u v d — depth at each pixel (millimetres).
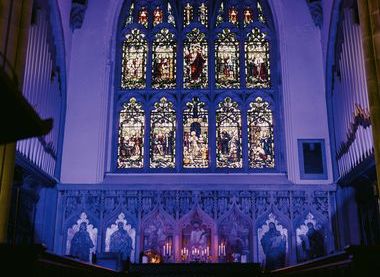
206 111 19766
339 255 6910
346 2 16359
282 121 19375
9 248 6078
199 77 20266
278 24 20250
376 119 11000
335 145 18359
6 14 11461
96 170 18344
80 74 19469
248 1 21203
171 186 17859
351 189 17344
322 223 17594
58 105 18719
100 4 20375
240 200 17797
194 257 17188
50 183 17406
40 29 16062
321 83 19297
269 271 15148
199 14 21125
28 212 16359
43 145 16375
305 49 19719
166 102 19906
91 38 19922
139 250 17266
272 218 17672
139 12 21156
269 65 20438
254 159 19141
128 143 19391
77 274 8703
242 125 19531
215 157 19094
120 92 20000
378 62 11289
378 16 11469
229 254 17281
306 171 18281
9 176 10734
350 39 16078
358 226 16984
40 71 16125
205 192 17859
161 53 20625
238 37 20766
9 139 4508
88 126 18859
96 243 17406
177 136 19344
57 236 17531
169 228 17594
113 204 17797
